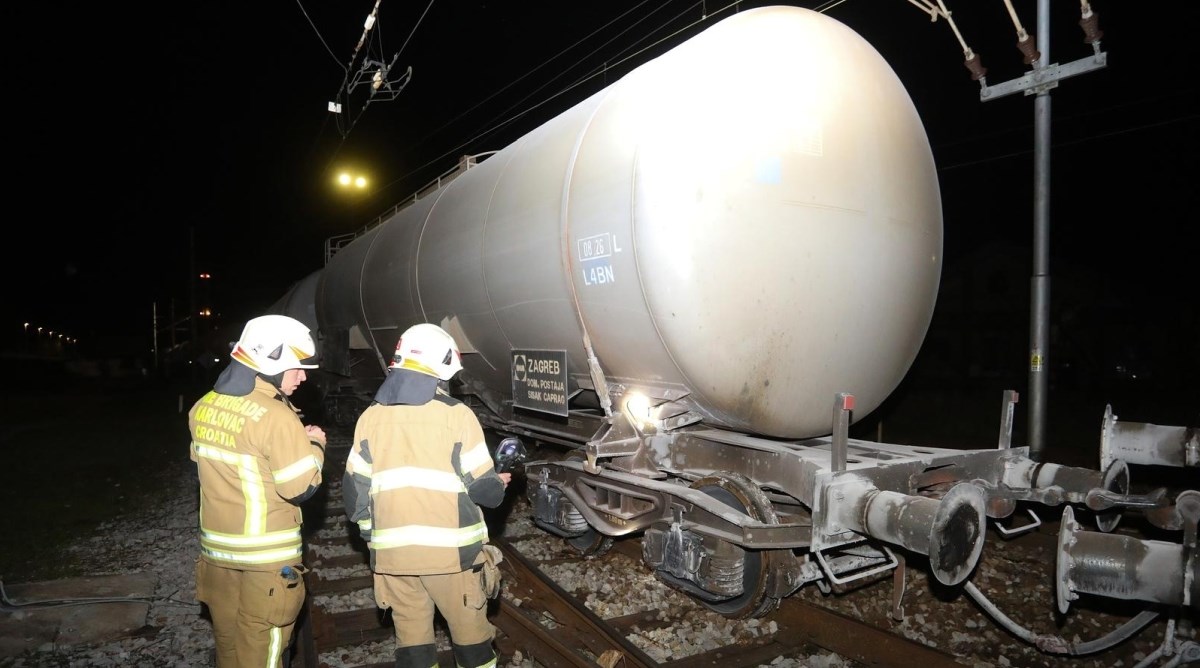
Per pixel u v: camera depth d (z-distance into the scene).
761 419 4.87
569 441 6.53
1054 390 28.02
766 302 4.62
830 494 4.33
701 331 4.54
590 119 5.53
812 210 4.71
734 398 4.75
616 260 4.81
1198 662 4.25
